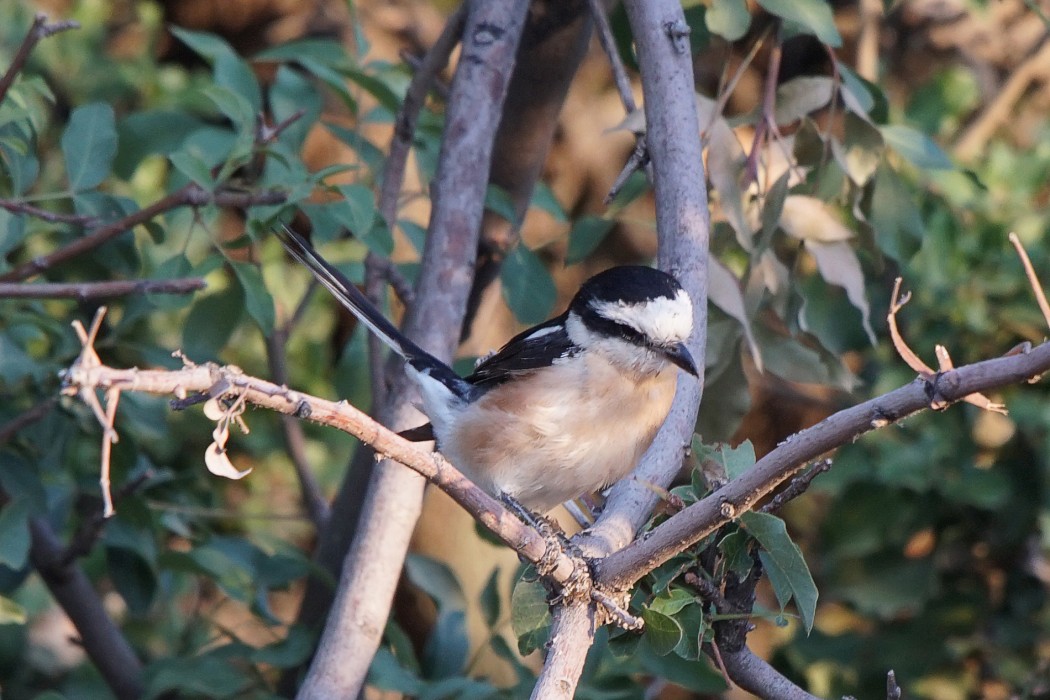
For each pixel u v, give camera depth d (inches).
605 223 418.3
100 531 401.7
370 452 405.1
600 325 323.9
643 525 283.0
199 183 324.8
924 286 472.1
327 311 637.3
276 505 630.5
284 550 476.4
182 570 406.3
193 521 436.5
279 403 196.7
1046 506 442.3
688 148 321.4
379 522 319.0
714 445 275.7
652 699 456.4
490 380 338.0
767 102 364.8
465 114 371.2
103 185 570.6
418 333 355.9
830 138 372.2
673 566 259.3
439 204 367.6
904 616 463.2
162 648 519.2
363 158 426.6
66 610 424.5
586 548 262.2
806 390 636.7
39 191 540.4
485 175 372.2
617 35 430.0
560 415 321.7
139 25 679.1
